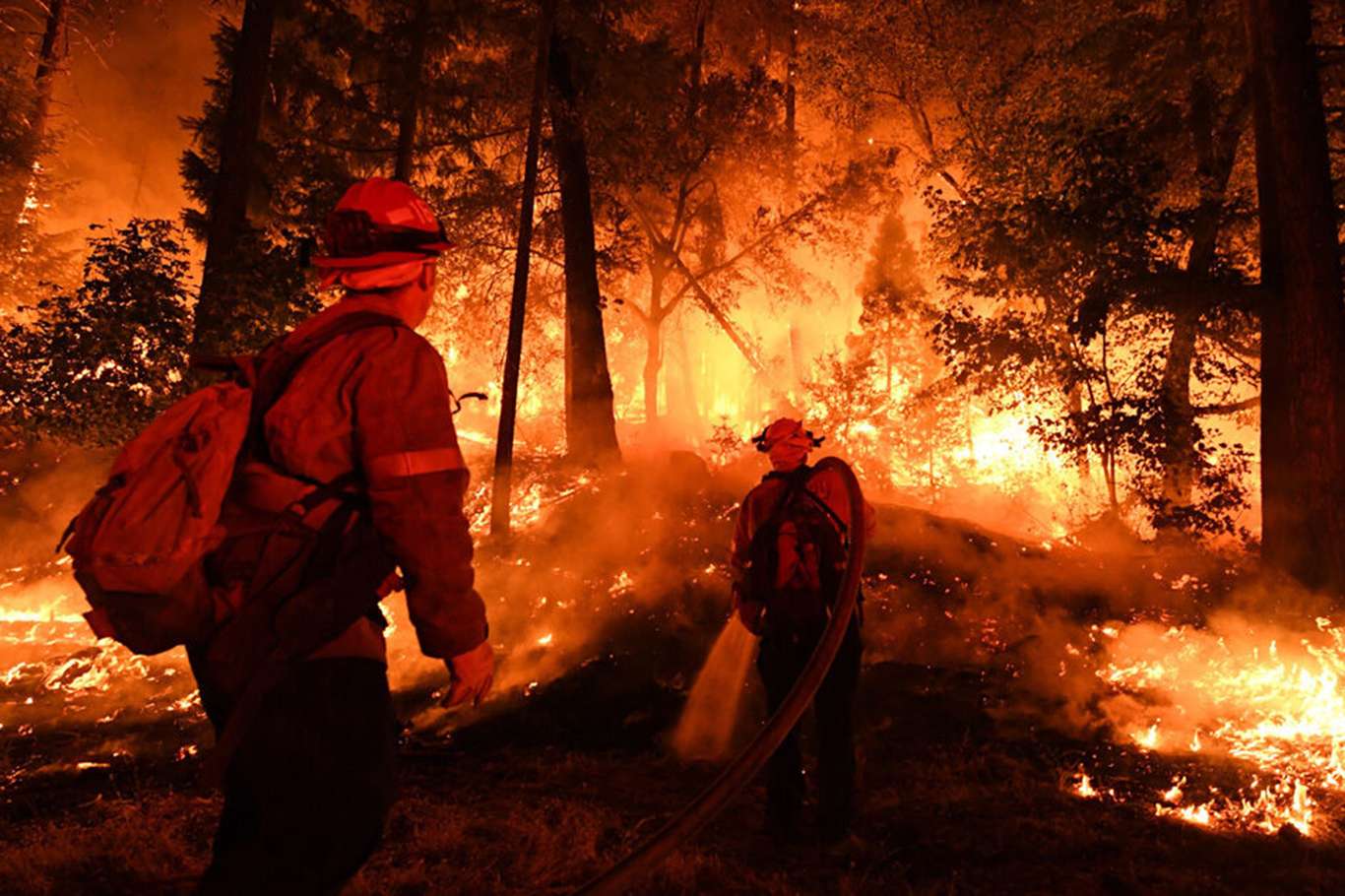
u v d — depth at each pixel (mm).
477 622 1901
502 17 16266
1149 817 4961
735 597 4777
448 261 17094
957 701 7141
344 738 1861
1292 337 10750
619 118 17109
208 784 1768
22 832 4320
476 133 17016
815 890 3934
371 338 1963
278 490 1863
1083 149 12023
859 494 3146
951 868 4207
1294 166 10852
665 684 7383
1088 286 11820
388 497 1852
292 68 16141
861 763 5766
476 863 3955
